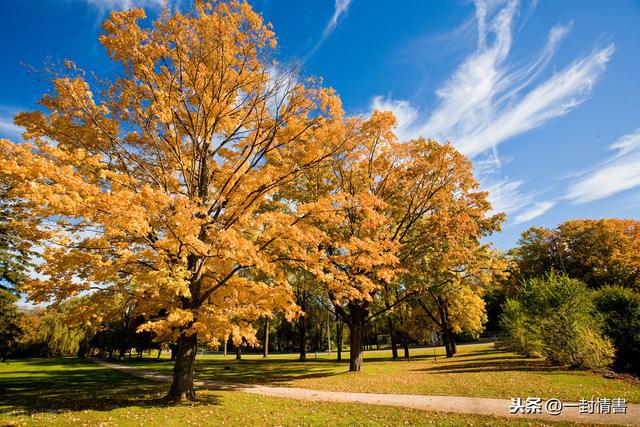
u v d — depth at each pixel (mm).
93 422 7273
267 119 10539
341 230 14891
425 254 15984
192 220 7328
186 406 8828
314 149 10156
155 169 10156
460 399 9703
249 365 25625
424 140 16391
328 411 8773
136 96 9539
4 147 6059
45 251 7227
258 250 8703
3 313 18609
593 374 12438
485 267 18828
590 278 36438
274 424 7520
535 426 6855
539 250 40875
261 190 9734
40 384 14508
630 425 6602
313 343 59312
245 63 9867
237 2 9141
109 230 6855
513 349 23375
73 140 8797
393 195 17141
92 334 44062
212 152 11273
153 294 8398
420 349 45000
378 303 21078
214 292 9188
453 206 16312
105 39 8703
